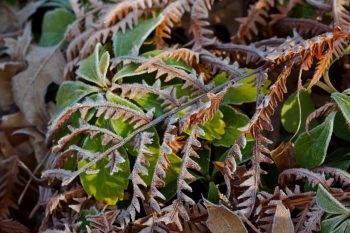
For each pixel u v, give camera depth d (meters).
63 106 0.91
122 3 0.92
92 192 0.86
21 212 0.98
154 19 0.91
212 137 0.86
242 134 0.83
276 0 0.96
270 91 0.83
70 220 0.89
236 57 0.92
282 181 0.86
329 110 0.86
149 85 0.89
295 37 0.88
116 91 0.90
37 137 0.97
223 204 0.84
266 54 0.88
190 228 0.84
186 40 0.99
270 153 0.85
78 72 0.91
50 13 1.01
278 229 0.81
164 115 0.85
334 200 0.81
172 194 0.86
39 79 0.98
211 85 0.86
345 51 0.87
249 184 0.83
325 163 0.87
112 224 0.85
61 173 0.87
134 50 0.90
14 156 0.97
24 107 0.98
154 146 0.86
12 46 1.01
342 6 0.91
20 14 1.06
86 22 0.96
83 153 0.86
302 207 0.83
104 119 0.87
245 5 0.99
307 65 0.84
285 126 0.88
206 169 0.88
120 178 0.86
